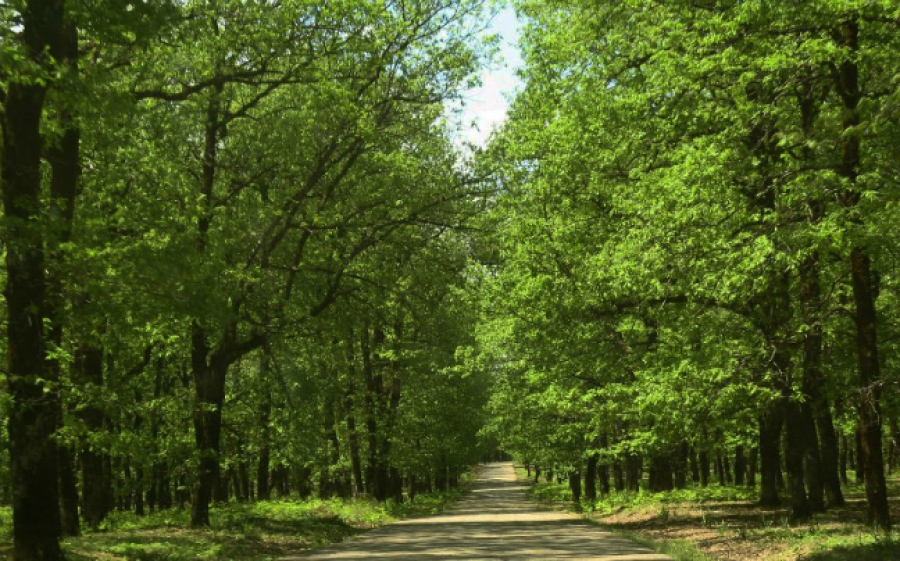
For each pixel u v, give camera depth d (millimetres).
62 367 15555
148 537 17875
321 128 21453
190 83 18328
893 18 12742
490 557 15133
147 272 11562
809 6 12578
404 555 15984
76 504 18875
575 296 21000
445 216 23578
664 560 14242
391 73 21438
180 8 14914
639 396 20031
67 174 13930
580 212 21594
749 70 13820
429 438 44094
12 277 11836
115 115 11852
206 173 21141
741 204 15398
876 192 12727
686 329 18078
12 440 12109
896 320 18875
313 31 18000
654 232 16219
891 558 11828
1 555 12969
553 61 20922
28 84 10477
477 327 33812
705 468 46750
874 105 12281
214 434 21531
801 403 19391
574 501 45844
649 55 17766
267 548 18172
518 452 55812
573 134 19141
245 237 20750
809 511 20359
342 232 22625
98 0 11289
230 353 21797
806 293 18281
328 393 33188
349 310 24016
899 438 16109
